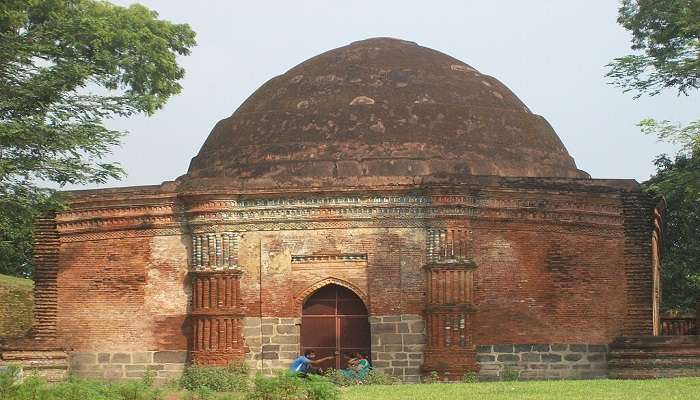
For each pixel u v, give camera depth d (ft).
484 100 94.22
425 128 90.58
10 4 98.84
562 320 86.17
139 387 68.28
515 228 86.22
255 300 86.38
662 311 132.57
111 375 89.10
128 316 89.10
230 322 85.81
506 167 90.74
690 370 82.74
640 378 83.15
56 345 90.33
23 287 123.34
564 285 86.53
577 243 87.10
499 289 85.61
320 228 86.12
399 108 91.61
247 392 72.74
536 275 86.17
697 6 95.50
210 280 86.17
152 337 88.28
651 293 87.35
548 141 95.81
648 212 87.81
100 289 90.12
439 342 84.02
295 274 86.43
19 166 89.61
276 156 90.68
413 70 94.48
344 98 92.53
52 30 95.45
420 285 85.10
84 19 97.19
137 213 89.20
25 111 91.91
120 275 89.56
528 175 91.50
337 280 86.12
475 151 90.33
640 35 104.01
